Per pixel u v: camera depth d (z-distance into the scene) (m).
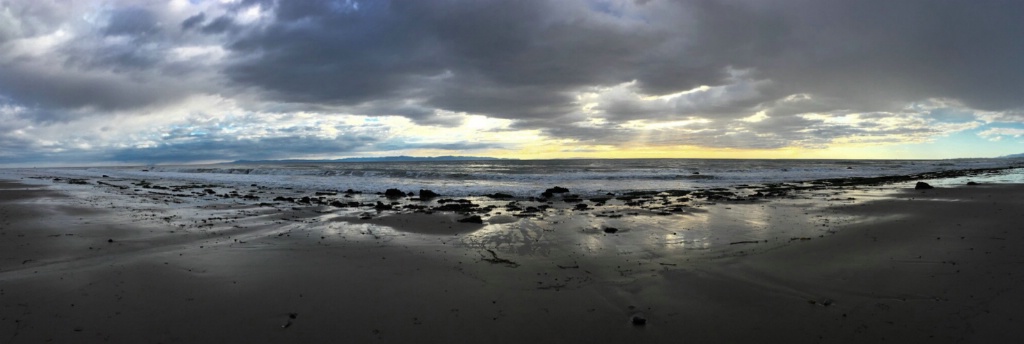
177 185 28.72
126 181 33.81
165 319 4.84
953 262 6.45
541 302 5.41
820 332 4.45
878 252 7.22
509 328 4.71
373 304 5.34
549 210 14.06
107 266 6.80
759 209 13.37
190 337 4.45
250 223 11.38
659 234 9.55
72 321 4.75
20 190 22.17
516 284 6.11
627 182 28.47
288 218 12.38
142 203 16.11
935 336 4.26
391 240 9.20
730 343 4.30
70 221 11.12
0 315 4.86
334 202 16.80
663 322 4.80
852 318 4.73
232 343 4.34
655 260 7.30
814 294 5.46
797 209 13.16
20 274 6.36
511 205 15.84
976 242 7.63
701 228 10.16
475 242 8.98
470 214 13.13
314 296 5.58
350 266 7.00
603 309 5.18
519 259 7.53
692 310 5.09
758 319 4.80
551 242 8.89
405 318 4.95
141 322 4.75
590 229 10.32
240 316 4.95
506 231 10.18
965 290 5.30
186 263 7.05
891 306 4.98
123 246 8.32
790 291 5.59
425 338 4.48
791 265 6.70
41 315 4.88
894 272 6.11
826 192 19.08
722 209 13.52
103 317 4.86
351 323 4.80
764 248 7.90
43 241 8.61
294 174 39.03
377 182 28.97
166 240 8.97
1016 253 6.76
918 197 15.62
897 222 10.00
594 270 6.77
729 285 5.89
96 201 16.62
